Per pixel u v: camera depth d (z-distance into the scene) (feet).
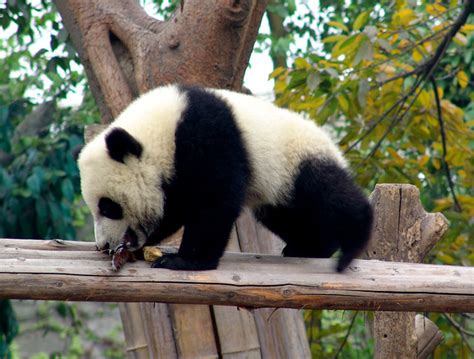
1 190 38.81
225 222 18.85
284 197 20.62
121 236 19.54
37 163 39.63
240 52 24.64
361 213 20.31
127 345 23.86
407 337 20.62
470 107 42.50
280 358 23.17
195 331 22.61
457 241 35.04
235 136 19.30
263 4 25.12
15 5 33.78
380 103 36.60
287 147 20.47
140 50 24.99
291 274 17.07
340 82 32.83
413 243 20.74
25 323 65.67
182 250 18.65
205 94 19.89
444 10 35.14
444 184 40.52
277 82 34.14
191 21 24.22
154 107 19.84
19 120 44.29
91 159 19.36
